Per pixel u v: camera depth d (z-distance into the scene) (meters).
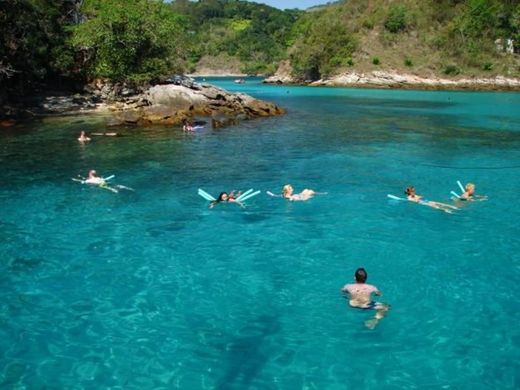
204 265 13.08
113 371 8.76
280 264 13.10
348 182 20.83
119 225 15.92
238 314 10.64
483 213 16.86
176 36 55.94
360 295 11.24
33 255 13.67
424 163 24.41
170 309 10.88
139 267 12.97
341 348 9.34
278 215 16.80
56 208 17.52
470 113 47.38
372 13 102.75
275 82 104.62
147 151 27.30
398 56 94.19
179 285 12.00
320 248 14.08
